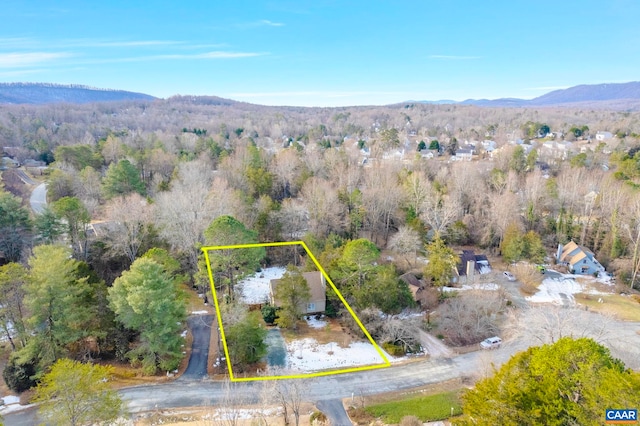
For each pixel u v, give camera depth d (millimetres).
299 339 36375
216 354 33312
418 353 34781
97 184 58469
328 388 29875
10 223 41938
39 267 27906
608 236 54156
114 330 31328
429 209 58125
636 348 33562
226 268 34031
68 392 19578
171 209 44375
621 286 48156
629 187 57281
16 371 27391
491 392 18688
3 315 28578
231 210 48969
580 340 19672
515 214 57938
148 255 35219
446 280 43000
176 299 33000
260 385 28906
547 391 17609
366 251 37281
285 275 38281
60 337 28219
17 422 24922
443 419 26719
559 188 63406
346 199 59188
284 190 68375
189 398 27906
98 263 42750
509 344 35312
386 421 26500
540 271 51344
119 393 28297
